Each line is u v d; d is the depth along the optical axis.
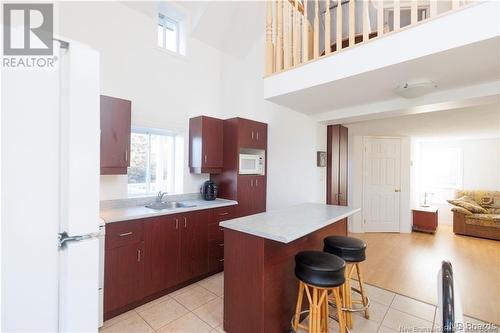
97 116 0.90
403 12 2.72
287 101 2.68
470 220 5.04
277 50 2.47
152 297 2.52
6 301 0.71
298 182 3.55
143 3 2.99
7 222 0.70
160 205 3.04
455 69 1.79
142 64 3.06
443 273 0.89
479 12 1.40
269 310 1.83
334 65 2.02
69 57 0.83
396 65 1.72
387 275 3.18
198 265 2.94
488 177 5.74
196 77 3.66
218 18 3.54
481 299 2.62
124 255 2.28
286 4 2.43
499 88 2.04
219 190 3.62
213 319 2.21
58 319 0.83
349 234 5.20
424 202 6.42
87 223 0.88
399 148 5.40
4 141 0.69
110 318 2.21
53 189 0.80
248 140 3.56
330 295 2.37
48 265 0.80
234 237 1.95
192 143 3.48
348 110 3.02
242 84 4.14
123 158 2.60
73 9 2.54
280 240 1.63
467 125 4.16
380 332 2.06
